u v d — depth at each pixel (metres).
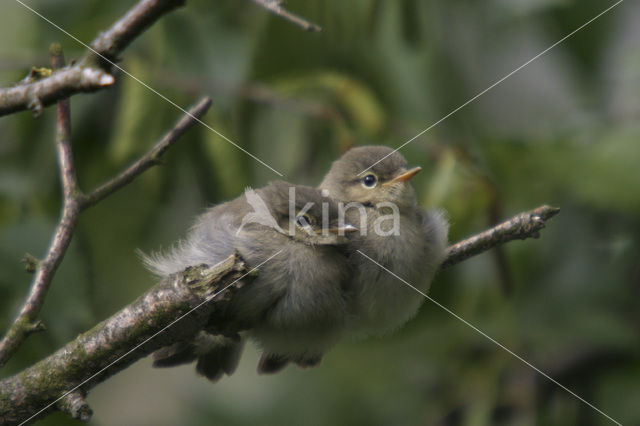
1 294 8.23
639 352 10.63
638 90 10.89
